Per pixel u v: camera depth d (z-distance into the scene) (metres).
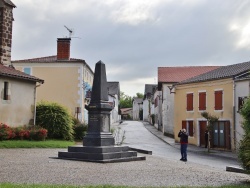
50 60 35.81
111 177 10.93
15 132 22.62
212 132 31.45
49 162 14.10
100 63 16.88
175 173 12.34
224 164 20.47
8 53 27.08
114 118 76.12
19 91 24.45
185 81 36.19
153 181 10.47
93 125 16.33
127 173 11.87
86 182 9.95
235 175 12.63
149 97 85.38
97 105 16.27
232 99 29.72
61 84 35.28
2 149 19.42
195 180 10.96
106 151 15.48
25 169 12.02
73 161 14.81
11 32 27.39
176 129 36.56
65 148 21.67
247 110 11.45
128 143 32.81
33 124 25.52
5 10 26.72
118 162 15.18
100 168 12.91
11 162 13.80
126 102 136.75
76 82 35.22
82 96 35.22
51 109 26.23
